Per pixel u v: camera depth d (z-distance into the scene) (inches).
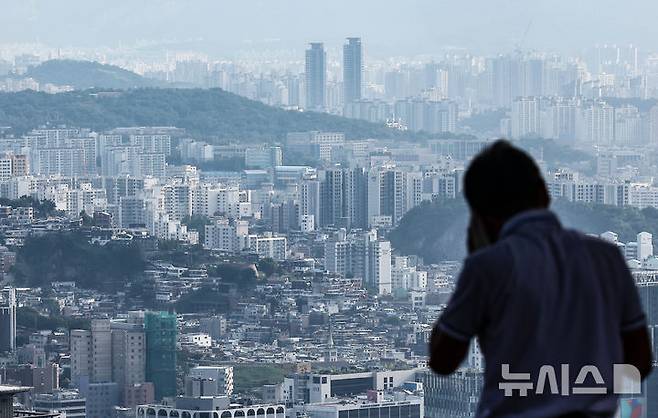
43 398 6127.0
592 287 340.5
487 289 339.9
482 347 343.6
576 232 346.0
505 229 345.4
